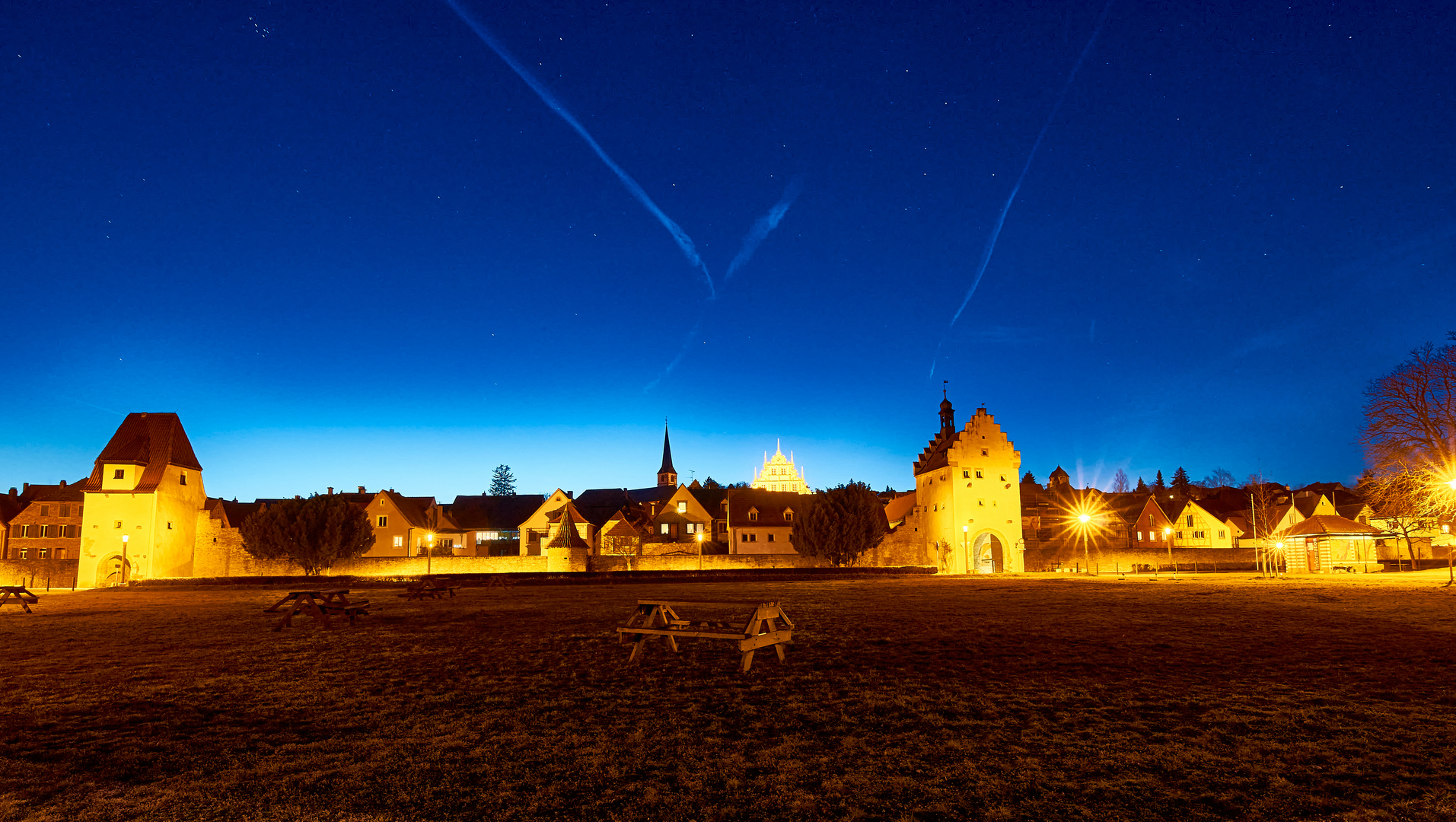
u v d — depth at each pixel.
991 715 11.05
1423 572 51.78
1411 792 7.82
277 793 8.09
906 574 67.44
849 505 73.12
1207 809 7.47
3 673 15.56
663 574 60.44
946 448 82.50
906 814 7.41
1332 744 9.43
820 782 8.30
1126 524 97.44
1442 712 10.84
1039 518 94.75
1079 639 18.59
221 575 73.06
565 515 72.69
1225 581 44.88
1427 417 51.75
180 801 7.87
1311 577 48.03
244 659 17.27
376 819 7.38
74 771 8.86
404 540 85.75
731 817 7.38
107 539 66.38
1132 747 9.38
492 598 38.16
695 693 12.75
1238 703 11.52
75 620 28.16
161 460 69.12
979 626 21.91
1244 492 95.31
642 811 7.54
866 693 12.54
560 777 8.53
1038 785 8.14
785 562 73.50
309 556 68.06
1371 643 17.16
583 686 13.53
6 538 82.19
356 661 16.84
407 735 10.27
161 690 13.56
